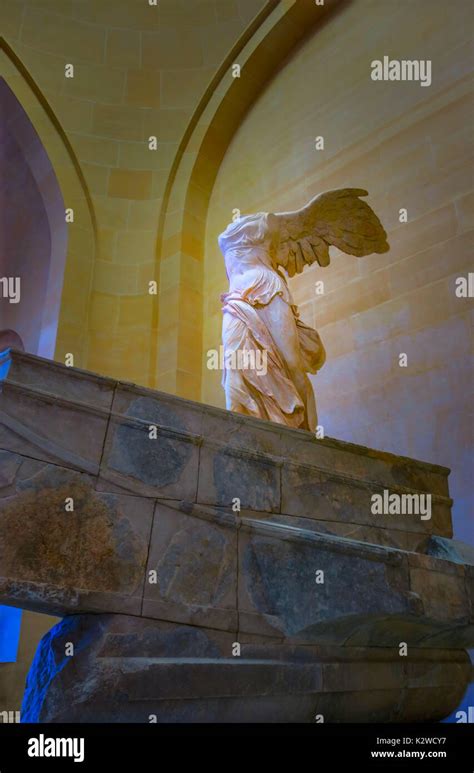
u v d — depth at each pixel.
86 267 10.40
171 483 3.87
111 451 3.72
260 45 10.90
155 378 10.06
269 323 5.98
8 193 11.55
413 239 8.12
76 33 11.22
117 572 3.49
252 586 3.87
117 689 3.26
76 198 10.68
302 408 5.66
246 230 6.43
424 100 8.60
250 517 4.13
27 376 3.64
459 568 4.26
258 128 10.98
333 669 4.04
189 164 11.17
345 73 9.84
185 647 3.56
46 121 10.82
